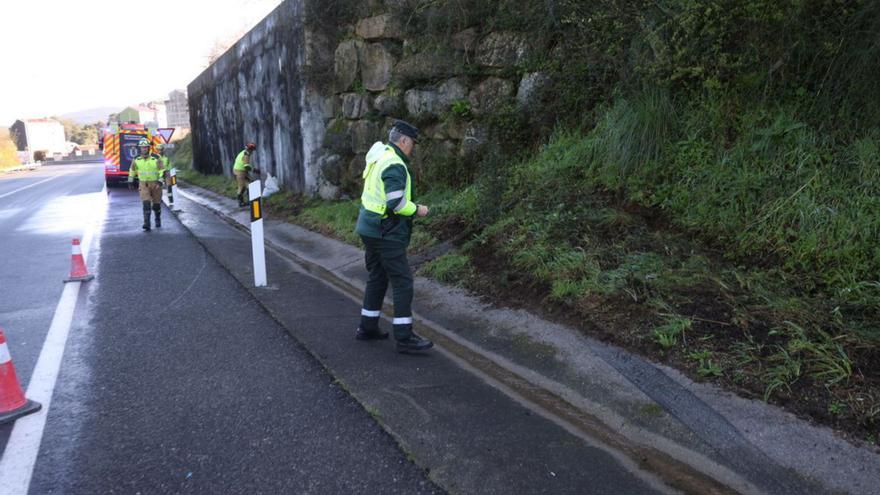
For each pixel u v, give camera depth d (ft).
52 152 318.04
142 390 13.12
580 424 11.41
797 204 15.76
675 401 11.37
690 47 19.60
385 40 34.73
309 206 40.57
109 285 22.94
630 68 22.17
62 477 9.74
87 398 12.73
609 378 12.63
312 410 12.07
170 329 17.42
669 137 20.35
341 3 37.70
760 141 17.58
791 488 8.93
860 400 10.25
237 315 18.81
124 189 75.31
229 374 13.97
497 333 15.96
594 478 9.52
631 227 18.48
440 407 12.13
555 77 25.66
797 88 17.90
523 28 26.94
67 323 18.08
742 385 11.27
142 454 10.43
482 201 23.80
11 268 26.55
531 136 27.02
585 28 23.15
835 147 16.43
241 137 63.62
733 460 9.70
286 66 45.70
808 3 16.60
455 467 9.91
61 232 37.88
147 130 76.74
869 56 15.83
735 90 18.99
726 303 13.85
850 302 13.10
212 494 9.24
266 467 9.98
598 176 21.70
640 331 13.67
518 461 10.04
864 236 14.25
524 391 12.96
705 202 17.79
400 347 15.24
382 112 35.12
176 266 26.53
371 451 10.45
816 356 11.46
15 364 14.78
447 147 30.53
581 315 15.07
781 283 14.39
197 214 47.78
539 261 18.19
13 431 11.28
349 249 28.04
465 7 28.91
